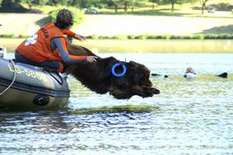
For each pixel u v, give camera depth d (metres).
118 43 81.00
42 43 17.02
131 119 15.39
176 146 12.16
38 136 13.04
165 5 157.88
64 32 17.45
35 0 137.00
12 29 107.25
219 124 14.65
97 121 15.06
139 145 12.22
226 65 37.06
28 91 16.23
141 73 17.70
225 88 22.30
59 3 141.00
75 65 17.52
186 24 112.69
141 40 90.81
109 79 17.70
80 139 12.77
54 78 16.89
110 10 143.75
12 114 15.92
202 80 25.59
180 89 21.88
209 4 159.75
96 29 107.81
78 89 21.48
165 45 76.50
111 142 12.50
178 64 38.06
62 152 11.53
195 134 13.38
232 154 11.48
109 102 18.41
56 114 16.11
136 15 120.75
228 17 120.44
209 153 11.55
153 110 16.91
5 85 15.90
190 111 16.69
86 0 144.25
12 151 11.56
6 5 130.12
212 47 71.12
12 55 45.00
